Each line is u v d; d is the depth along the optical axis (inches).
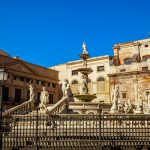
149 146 443.5
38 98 2320.4
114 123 494.6
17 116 468.8
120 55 2351.1
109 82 2273.6
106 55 2383.1
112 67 2300.7
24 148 448.8
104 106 949.8
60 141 451.5
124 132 452.8
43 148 448.8
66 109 899.4
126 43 2331.4
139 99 1057.5
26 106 973.2
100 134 437.4
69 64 2600.9
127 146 445.4
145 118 455.2
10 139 454.3
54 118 462.0
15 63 2110.0
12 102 2039.9
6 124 460.4
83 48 1115.3
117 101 816.3
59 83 2645.2
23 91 2183.8
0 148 429.4
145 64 2140.7
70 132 455.8
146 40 2255.2
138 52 2266.2
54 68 2711.6
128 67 2220.7
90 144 445.7
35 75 2305.6
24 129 460.1
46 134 456.4
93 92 2386.8
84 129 477.4
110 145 444.5
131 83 2146.9
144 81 2089.1
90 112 916.0
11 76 2071.9
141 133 477.1
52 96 2493.8
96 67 2417.6
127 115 458.9
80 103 945.5
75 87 2507.4
